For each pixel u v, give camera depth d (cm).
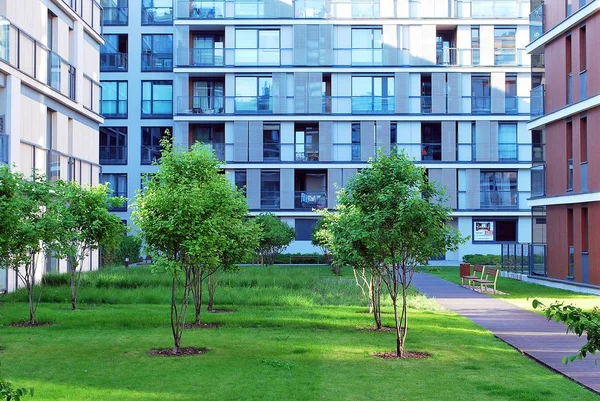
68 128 2725
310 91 4475
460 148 4481
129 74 4694
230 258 1598
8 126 2069
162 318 1573
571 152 2548
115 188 4672
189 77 4559
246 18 4472
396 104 4469
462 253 4462
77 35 2753
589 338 536
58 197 1712
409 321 1568
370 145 4459
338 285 2406
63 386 901
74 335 1345
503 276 3200
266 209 4444
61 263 2675
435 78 4478
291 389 897
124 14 4709
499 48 4509
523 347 1228
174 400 834
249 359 1103
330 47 4478
